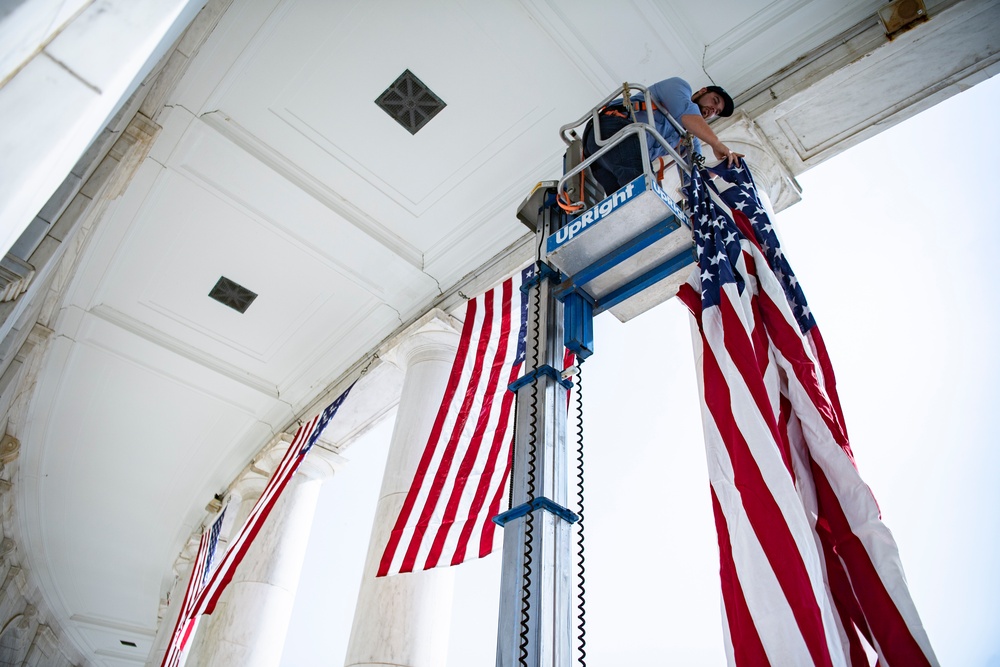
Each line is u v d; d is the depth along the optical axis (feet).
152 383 48.78
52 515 65.92
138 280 41.57
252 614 42.34
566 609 11.23
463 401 28.27
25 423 50.52
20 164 7.17
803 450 13.96
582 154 18.92
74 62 7.91
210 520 59.88
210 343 45.96
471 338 30.81
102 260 39.63
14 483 57.72
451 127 33.37
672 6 28.07
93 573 77.87
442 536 23.77
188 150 34.04
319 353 45.88
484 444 26.04
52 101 7.62
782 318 15.62
